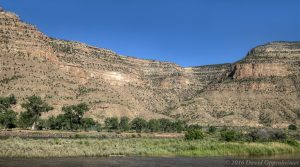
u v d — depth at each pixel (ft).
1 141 223.92
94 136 393.50
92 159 181.68
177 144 252.83
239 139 306.96
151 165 166.20
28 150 192.24
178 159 193.16
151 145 250.98
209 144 249.55
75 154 192.75
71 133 409.90
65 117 483.10
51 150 197.06
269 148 240.32
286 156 219.20
